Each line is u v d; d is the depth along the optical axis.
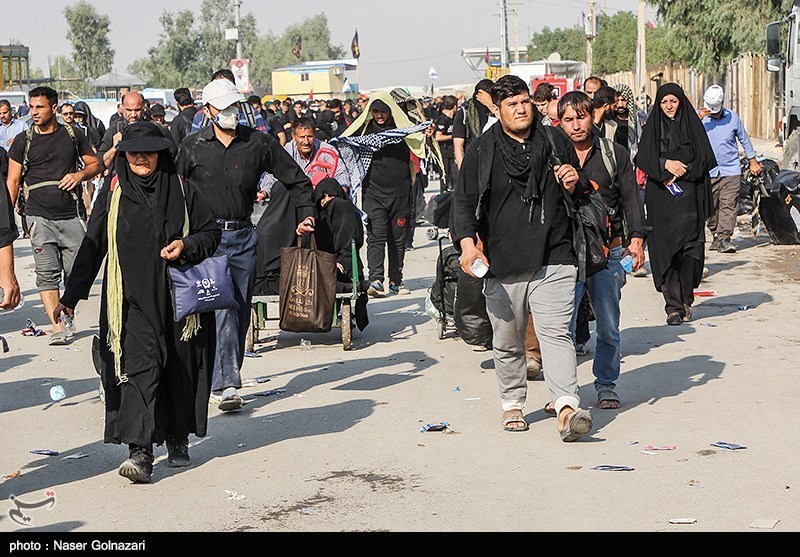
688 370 8.97
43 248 10.88
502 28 63.72
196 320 6.52
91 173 10.90
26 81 53.66
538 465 6.57
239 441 7.36
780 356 9.35
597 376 7.91
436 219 10.51
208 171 8.01
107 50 151.12
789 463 6.45
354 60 72.50
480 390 8.58
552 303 7.03
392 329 11.30
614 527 5.48
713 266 14.56
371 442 7.21
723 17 36.84
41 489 6.41
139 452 6.43
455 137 15.15
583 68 53.12
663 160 10.66
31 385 9.23
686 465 6.47
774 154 29.88
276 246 10.32
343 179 11.51
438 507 5.88
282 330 10.33
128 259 6.37
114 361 6.39
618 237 7.74
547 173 6.92
